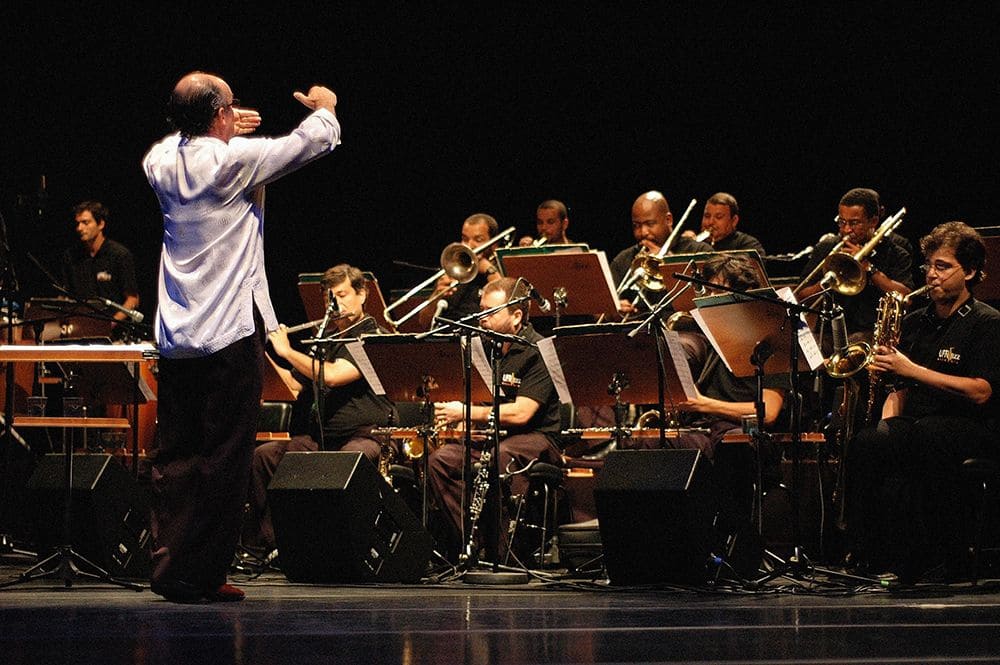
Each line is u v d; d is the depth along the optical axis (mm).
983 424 6434
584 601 5543
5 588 6207
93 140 12695
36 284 11789
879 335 6812
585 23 12539
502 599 5672
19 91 12578
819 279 8234
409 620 4727
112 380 7191
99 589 6176
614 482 6188
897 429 6402
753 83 12000
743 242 9914
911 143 11352
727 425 7629
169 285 5328
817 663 3561
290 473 6648
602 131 12547
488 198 12867
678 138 12320
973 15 11055
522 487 7547
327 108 5500
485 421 7789
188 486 5344
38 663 3580
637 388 6938
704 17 12156
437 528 8062
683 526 6047
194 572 5305
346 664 3576
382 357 7293
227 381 5320
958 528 6582
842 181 11664
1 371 9172
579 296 8961
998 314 6508
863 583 6301
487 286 8039
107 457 6852
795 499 6652
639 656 3734
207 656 3725
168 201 5328
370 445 8141
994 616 4812
